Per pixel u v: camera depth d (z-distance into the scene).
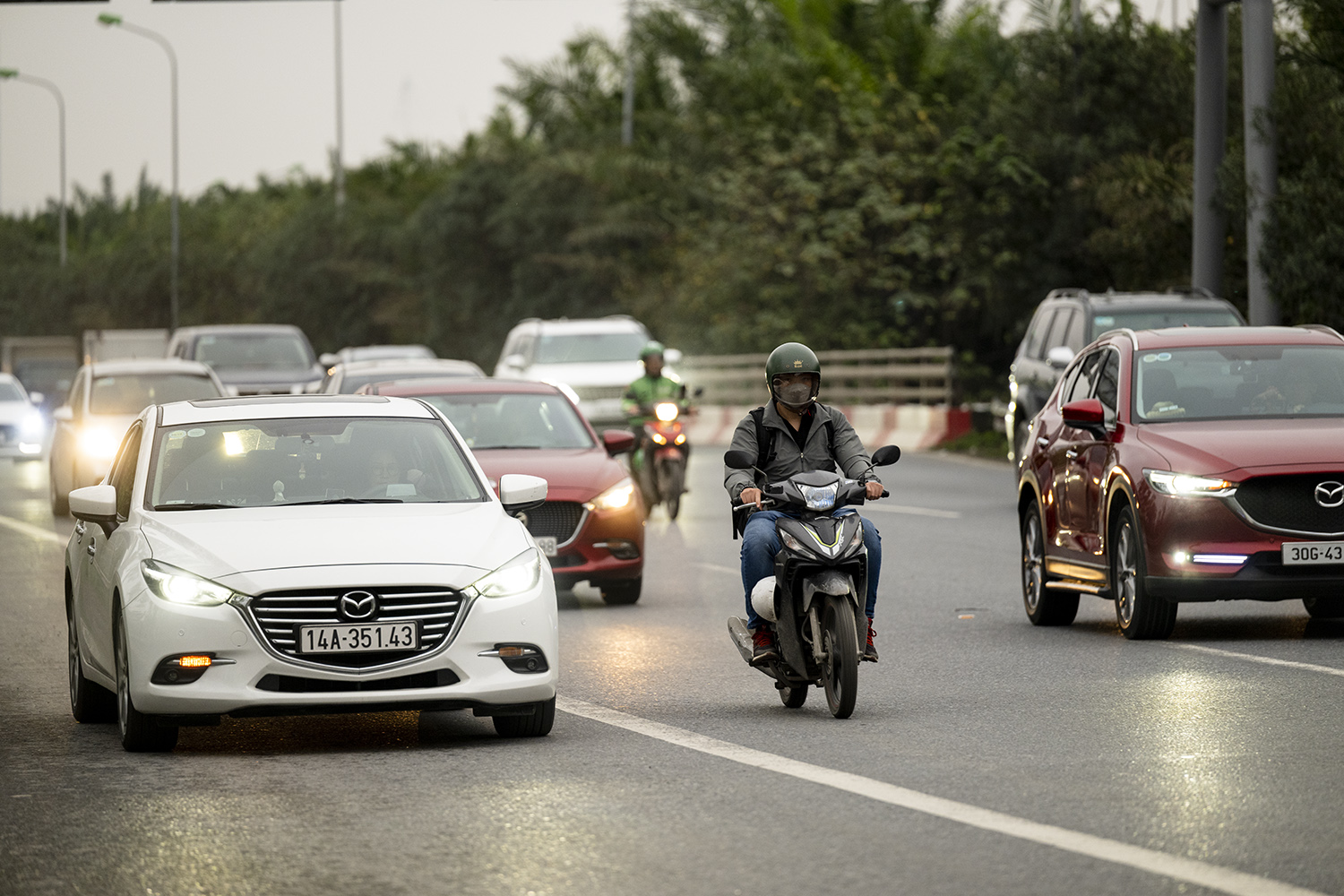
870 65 121.56
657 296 130.38
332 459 25.69
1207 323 55.16
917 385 97.50
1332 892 15.23
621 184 146.50
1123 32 81.62
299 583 22.17
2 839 18.19
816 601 24.70
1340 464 30.48
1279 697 25.31
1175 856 16.53
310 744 23.58
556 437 42.03
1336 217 57.00
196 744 23.72
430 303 160.38
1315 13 61.50
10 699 28.05
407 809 19.17
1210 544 30.55
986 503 61.25
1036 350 60.12
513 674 22.67
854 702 24.17
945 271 99.44
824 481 24.59
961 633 33.53
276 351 93.81
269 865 16.88
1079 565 33.50
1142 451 31.80
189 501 24.84
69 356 160.12
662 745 22.69
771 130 116.00
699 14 141.75
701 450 94.31
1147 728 23.16
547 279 148.25
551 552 37.94
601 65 161.75
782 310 107.75
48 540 54.75
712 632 34.38
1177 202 69.62
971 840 17.31
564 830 18.05
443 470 25.80
